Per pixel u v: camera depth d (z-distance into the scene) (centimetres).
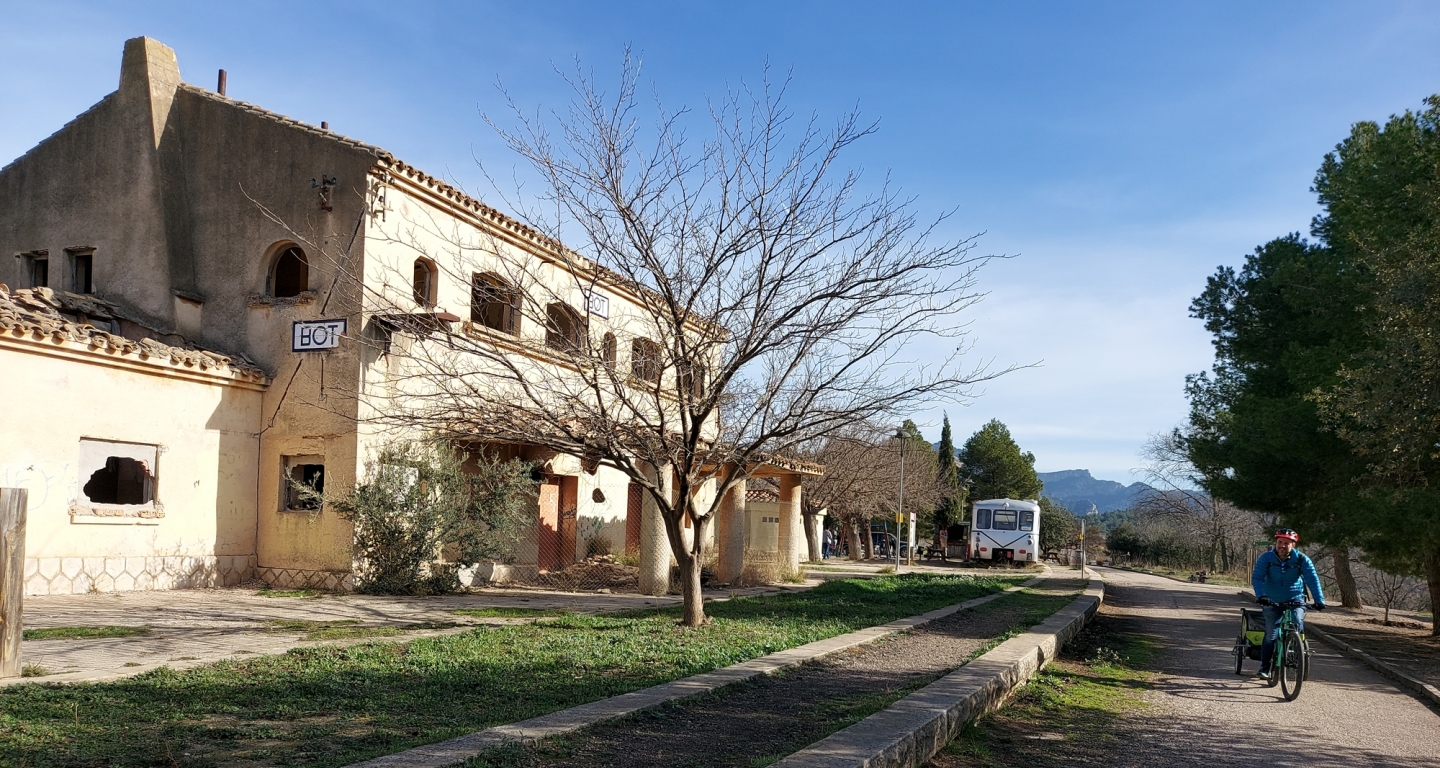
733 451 1151
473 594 1599
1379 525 1434
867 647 1098
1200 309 2025
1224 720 843
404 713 661
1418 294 1218
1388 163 1472
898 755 581
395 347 1505
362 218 1536
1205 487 2067
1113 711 864
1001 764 664
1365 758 719
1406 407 1210
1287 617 995
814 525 4094
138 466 1495
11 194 1786
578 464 2070
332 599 1412
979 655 989
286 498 1602
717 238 1064
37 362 1300
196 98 1711
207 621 1127
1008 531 4628
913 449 4725
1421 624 2034
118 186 1697
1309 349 1694
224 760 526
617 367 1196
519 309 1162
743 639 1070
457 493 1589
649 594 1667
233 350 1638
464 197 1666
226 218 1662
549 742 593
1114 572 5188
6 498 739
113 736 568
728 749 611
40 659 836
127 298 1666
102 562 1374
